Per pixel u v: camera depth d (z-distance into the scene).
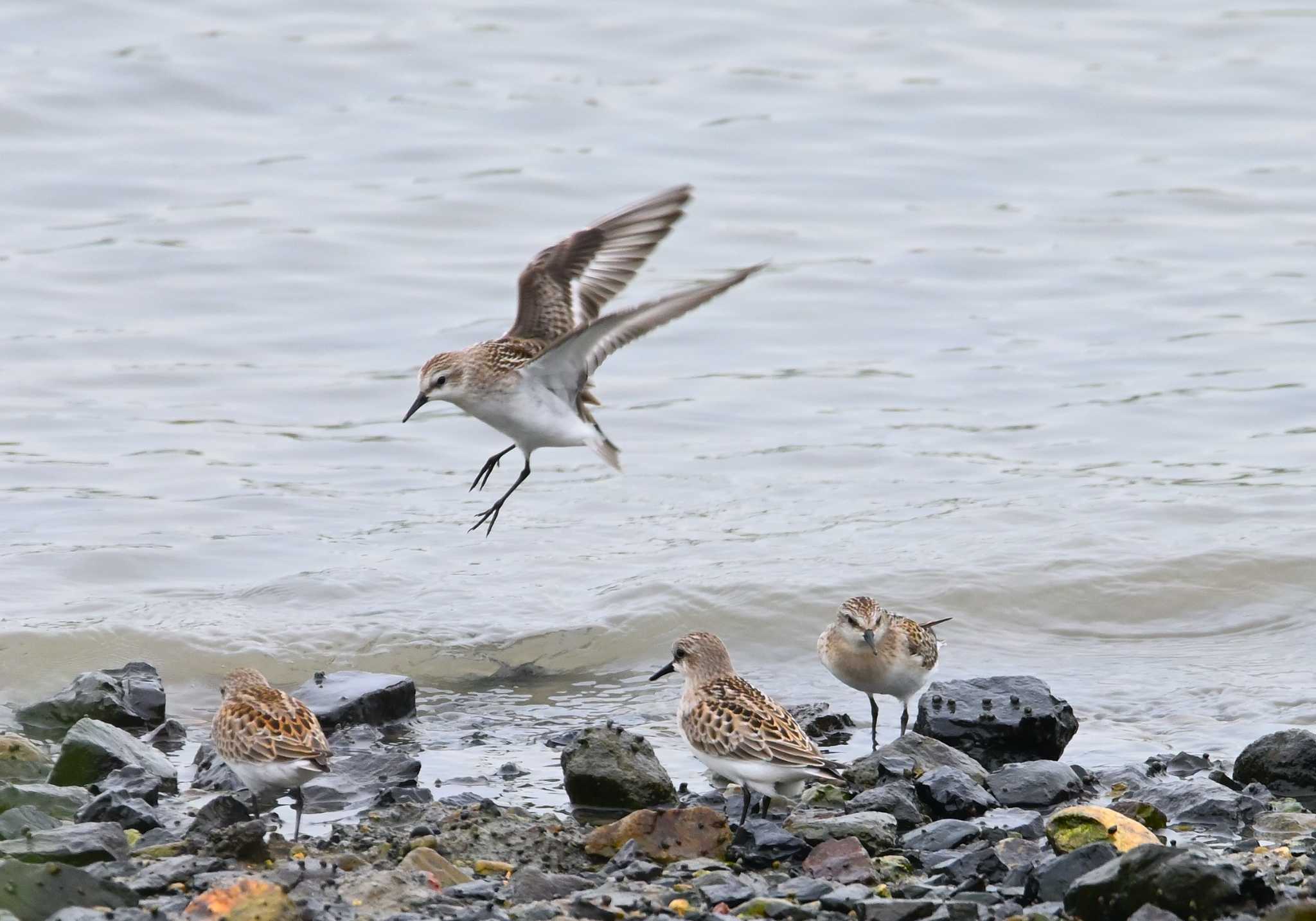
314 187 28.44
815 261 26.97
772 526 18.39
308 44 32.53
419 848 9.98
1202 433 21.31
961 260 27.03
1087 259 27.11
